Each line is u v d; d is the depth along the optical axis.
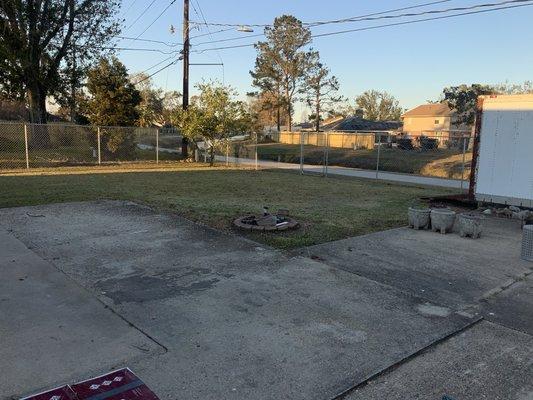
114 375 2.95
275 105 52.19
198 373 3.03
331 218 8.52
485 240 7.09
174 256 5.66
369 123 57.28
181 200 10.16
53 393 2.72
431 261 5.82
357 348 3.44
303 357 3.28
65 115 37.88
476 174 9.99
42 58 23.06
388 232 7.43
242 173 18.22
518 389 2.97
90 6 23.42
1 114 34.94
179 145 32.16
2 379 2.87
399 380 3.04
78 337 3.49
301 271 5.20
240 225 7.21
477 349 3.51
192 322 3.81
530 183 9.09
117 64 25.06
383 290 4.69
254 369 3.10
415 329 3.80
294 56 50.09
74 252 5.75
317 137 42.66
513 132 9.26
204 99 20.59
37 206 8.95
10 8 20.80
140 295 4.38
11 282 4.64
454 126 59.16
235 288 4.62
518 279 5.21
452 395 2.88
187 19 21.59
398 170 22.17
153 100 61.50
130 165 20.12
